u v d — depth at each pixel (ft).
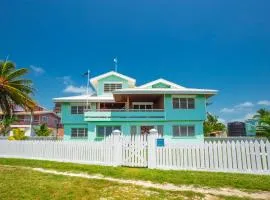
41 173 34.73
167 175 34.12
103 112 84.94
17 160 51.60
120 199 22.86
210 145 38.37
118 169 38.93
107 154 45.16
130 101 100.99
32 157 56.13
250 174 34.94
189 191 26.21
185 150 39.52
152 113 84.64
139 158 42.22
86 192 24.86
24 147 58.13
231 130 133.69
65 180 30.30
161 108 90.99
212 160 37.88
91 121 84.79
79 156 48.88
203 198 23.89
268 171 34.88
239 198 23.99
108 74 107.34
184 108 85.35
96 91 112.57
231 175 34.14
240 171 36.14
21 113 159.33
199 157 38.68
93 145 47.29
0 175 31.94
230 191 26.73
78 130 97.25
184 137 83.71
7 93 87.61
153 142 41.37
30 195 23.50
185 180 31.24
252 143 36.35
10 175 32.12
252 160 35.91
